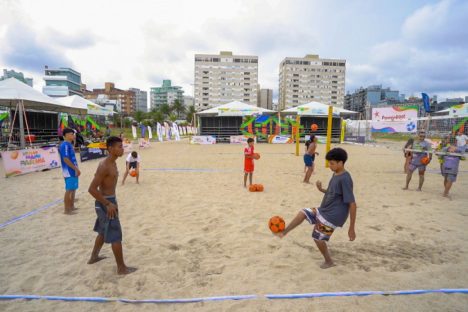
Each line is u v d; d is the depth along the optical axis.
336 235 4.75
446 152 7.36
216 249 4.21
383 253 4.07
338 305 2.80
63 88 106.06
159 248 4.25
